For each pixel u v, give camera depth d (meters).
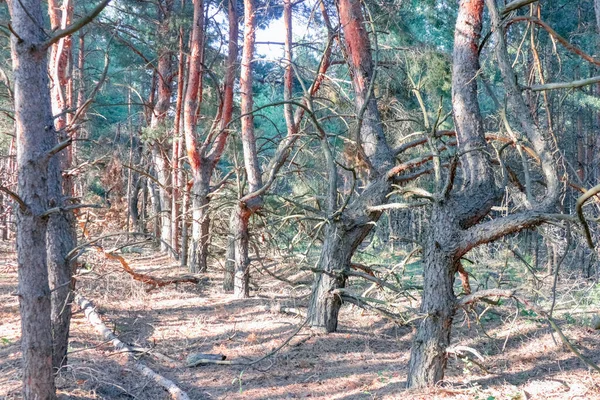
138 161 29.80
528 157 12.30
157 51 23.28
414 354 8.11
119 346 10.42
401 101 17.34
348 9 12.42
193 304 15.37
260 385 9.23
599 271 14.02
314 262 16.84
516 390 7.99
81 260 14.63
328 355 10.80
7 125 22.03
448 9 20.02
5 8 18.44
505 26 7.83
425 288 7.97
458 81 8.52
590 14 19.83
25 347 6.03
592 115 19.88
